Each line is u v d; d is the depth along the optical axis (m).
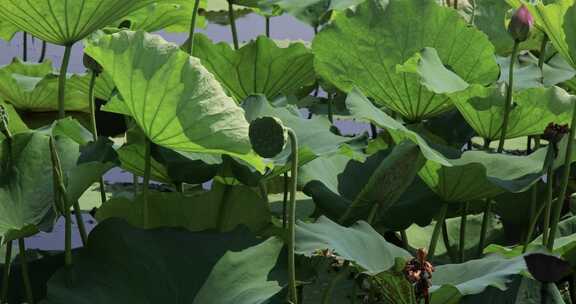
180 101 3.01
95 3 3.50
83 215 4.62
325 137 3.61
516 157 3.69
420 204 3.77
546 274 2.83
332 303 3.88
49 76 4.48
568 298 3.88
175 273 3.11
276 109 3.71
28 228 3.04
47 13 3.49
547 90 3.72
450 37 4.17
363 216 3.56
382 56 4.16
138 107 3.09
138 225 3.61
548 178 3.50
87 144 3.41
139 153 3.67
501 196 4.18
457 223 4.39
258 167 3.07
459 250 4.02
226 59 4.37
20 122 4.14
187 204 3.57
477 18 5.58
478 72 4.20
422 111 4.16
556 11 3.46
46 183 3.29
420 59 3.74
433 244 3.80
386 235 4.35
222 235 3.19
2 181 3.23
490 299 3.14
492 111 3.77
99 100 5.37
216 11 8.86
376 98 4.21
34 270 3.41
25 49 6.78
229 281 3.11
